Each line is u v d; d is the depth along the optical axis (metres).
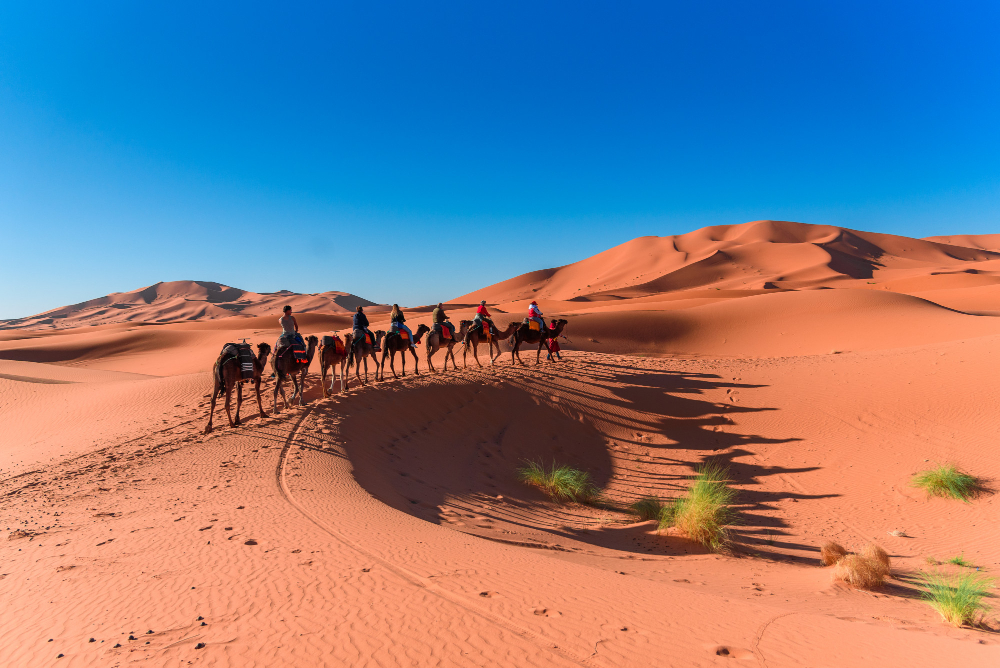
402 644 4.46
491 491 13.46
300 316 94.88
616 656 4.28
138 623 5.00
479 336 23.23
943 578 8.61
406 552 6.85
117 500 9.50
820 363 26.20
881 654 4.49
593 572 6.81
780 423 19.22
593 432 19.16
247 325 88.12
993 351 21.78
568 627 4.82
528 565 6.77
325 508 8.89
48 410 23.50
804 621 5.34
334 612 5.08
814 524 12.35
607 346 48.19
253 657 4.31
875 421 17.97
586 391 21.86
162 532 7.63
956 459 14.58
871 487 14.16
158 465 11.75
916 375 20.89
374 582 5.79
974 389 18.23
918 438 16.27
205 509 8.73
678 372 25.69
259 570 6.16
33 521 8.47
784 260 155.25
